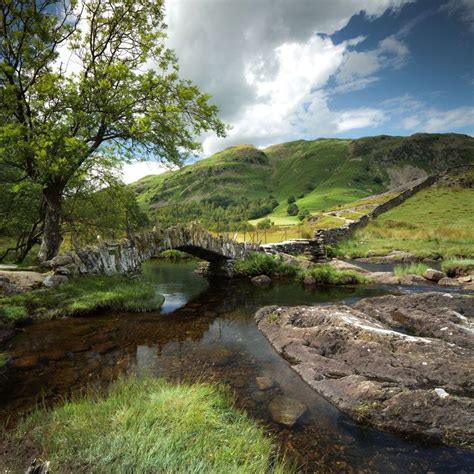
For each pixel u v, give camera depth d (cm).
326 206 15725
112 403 604
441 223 4422
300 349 909
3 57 1633
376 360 793
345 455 523
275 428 589
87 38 1783
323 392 707
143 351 937
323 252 3088
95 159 1955
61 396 678
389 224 4622
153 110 1722
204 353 931
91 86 1636
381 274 2200
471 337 957
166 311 1390
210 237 2139
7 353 888
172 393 642
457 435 558
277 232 5156
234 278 2283
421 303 1284
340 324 966
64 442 479
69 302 1245
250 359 893
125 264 1648
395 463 505
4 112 1587
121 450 455
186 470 432
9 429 549
